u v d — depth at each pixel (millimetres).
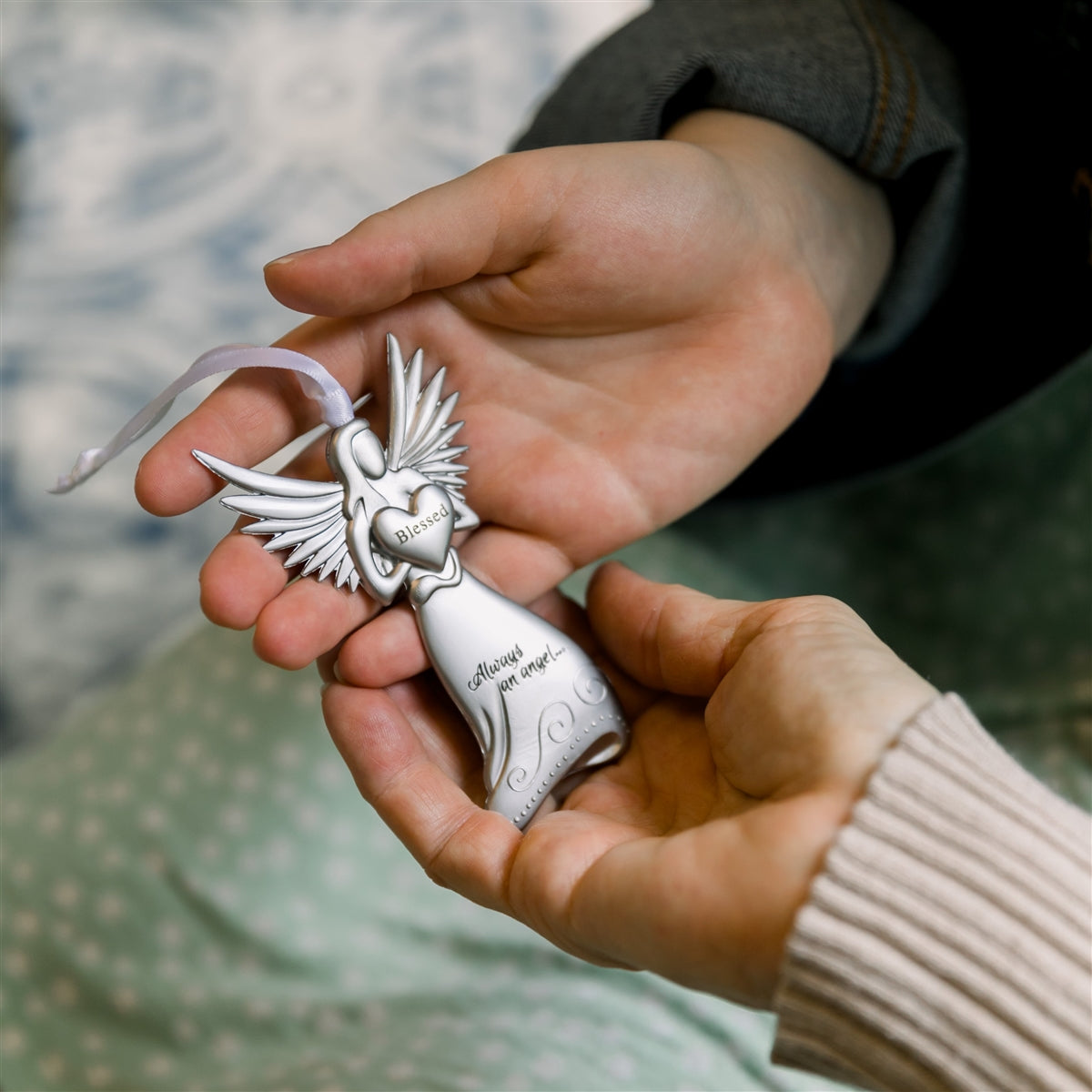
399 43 804
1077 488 483
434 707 374
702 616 353
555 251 359
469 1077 387
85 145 779
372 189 763
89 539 686
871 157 415
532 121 452
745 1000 302
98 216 761
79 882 440
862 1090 305
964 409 452
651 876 302
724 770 333
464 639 361
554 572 390
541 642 366
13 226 757
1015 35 428
